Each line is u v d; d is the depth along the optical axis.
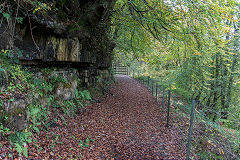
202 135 7.21
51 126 4.89
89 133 5.60
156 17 7.62
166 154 5.27
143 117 8.64
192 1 6.74
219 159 5.73
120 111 9.03
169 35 8.99
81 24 6.75
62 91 6.44
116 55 18.16
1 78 3.78
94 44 9.26
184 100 13.66
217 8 6.48
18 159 3.16
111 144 5.36
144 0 7.62
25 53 4.88
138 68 26.95
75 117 6.35
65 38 6.36
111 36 12.09
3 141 3.23
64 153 4.10
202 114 9.73
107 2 6.91
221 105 12.92
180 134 6.95
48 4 4.73
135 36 11.20
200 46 8.62
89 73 9.86
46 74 5.95
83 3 7.17
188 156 4.79
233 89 12.36
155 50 12.23
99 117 7.28
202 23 7.43
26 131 3.91
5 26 4.10
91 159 4.27
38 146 3.86
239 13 7.24
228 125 9.02
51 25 5.11
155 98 13.47
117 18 10.08
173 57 13.30
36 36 5.19
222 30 7.44
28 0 3.96
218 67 12.11
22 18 4.12
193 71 10.39
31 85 4.86
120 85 17.45
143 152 5.21
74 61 7.08
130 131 6.71
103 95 11.01
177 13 7.22
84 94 8.30
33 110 4.42
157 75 18.45
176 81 11.36
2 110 3.45
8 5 3.93
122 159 4.64
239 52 11.05
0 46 4.07
